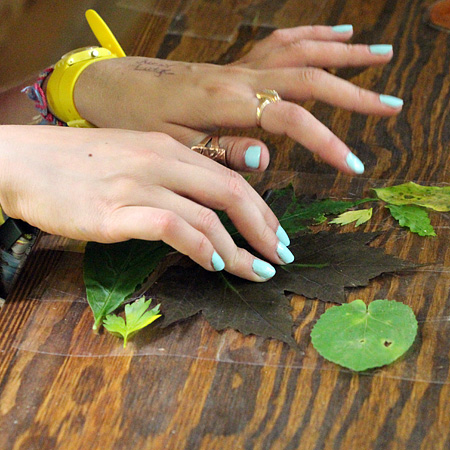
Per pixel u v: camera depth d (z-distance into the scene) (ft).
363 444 2.48
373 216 2.87
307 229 2.85
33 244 2.92
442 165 2.99
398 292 2.69
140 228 2.64
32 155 2.77
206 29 3.54
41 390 2.61
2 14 3.79
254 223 2.71
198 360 2.63
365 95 2.82
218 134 3.18
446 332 2.61
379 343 2.58
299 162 3.06
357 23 3.51
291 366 2.60
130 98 3.00
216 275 2.76
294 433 2.51
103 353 2.66
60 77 3.12
